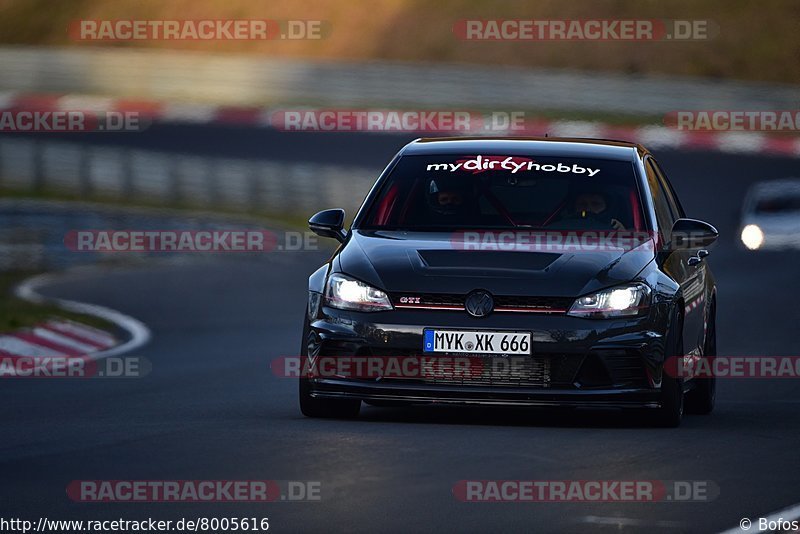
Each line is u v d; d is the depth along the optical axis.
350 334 27.05
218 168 129.25
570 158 30.84
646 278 27.42
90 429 26.83
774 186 99.81
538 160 30.77
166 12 198.25
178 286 69.75
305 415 28.64
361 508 18.89
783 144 147.25
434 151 31.38
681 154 145.75
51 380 37.97
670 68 171.75
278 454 23.08
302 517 18.36
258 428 26.45
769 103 154.75
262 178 128.12
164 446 24.08
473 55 176.62
